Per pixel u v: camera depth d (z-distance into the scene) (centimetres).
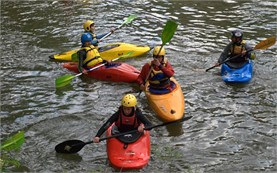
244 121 912
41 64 1256
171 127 895
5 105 1009
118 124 802
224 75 1112
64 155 807
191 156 791
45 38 1474
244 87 1067
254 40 1409
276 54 1270
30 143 849
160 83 974
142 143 779
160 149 812
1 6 1839
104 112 973
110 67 1138
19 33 1526
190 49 1339
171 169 751
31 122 931
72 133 888
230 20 1614
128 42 1425
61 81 1033
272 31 1486
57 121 933
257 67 1179
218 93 1040
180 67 1199
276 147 816
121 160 753
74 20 1650
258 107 971
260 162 770
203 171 745
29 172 755
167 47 1359
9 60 1282
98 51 1293
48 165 777
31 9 1797
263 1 1830
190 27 1546
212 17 1656
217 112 952
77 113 969
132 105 772
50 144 847
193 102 999
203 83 1095
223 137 855
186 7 1795
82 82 1131
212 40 1416
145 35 1488
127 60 1281
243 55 1124
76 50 1318
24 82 1136
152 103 952
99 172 748
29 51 1356
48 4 1862
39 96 1055
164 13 1725
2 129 902
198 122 912
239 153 800
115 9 1786
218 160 778
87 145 840
